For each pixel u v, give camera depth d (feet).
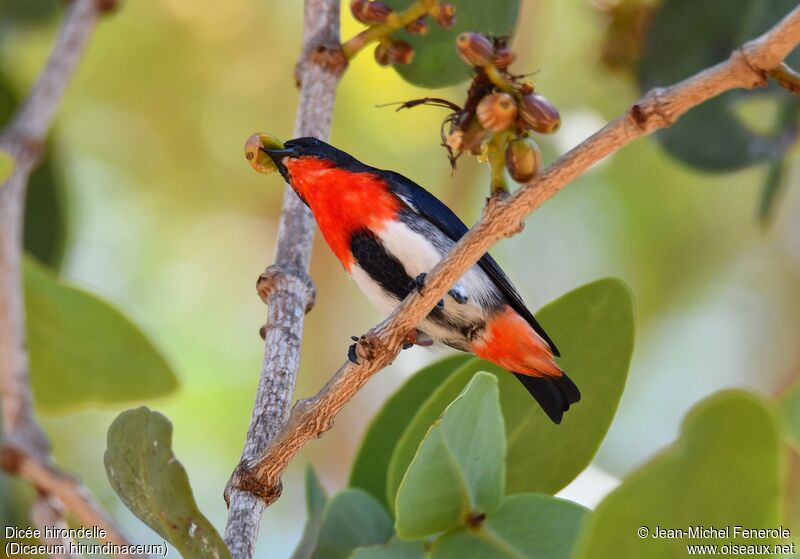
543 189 15.89
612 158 44.42
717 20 30.99
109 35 42.78
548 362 21.22
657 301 45.55
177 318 43.37
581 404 21.07
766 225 31.94
